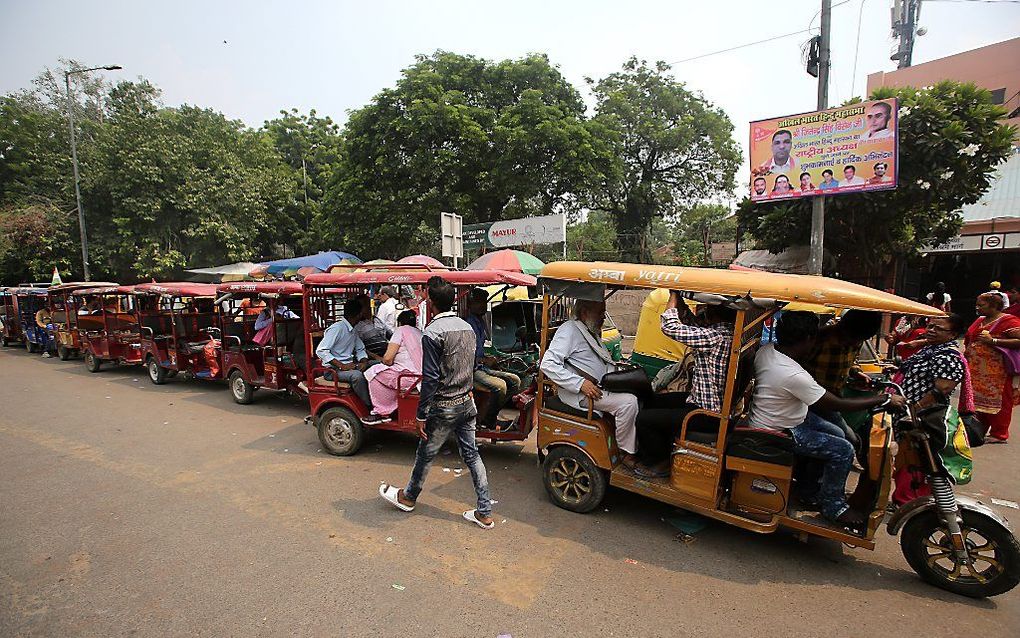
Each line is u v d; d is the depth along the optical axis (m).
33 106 24.70
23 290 13.89
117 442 6.28
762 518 3.65
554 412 4.44
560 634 2.87
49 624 2.93
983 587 3.20
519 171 18.97
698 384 3.82
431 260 9.07
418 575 3.44
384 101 19.73
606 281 4.00
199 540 3.88
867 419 4.21
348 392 5.66
